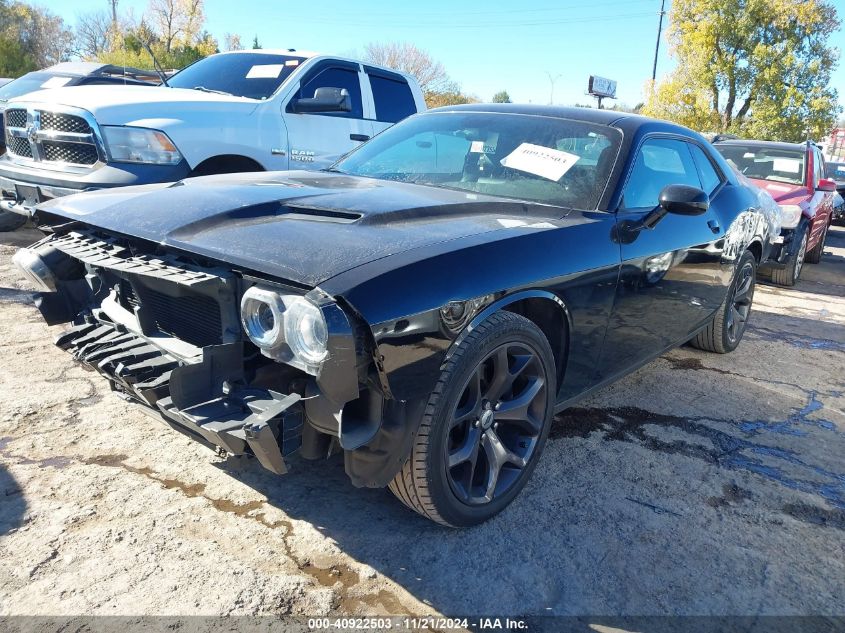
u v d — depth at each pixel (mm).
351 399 1879
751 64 28062
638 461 3139
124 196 2717
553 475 2938
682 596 2223
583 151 3184
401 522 2492
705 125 28969
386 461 2064
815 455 3373
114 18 50031
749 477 3076
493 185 3082
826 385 4477
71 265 2768
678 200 2895
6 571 2062
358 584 2152
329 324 1768
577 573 2289
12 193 5172
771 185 8398
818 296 7723
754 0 26828
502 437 2623
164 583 2074
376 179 3242
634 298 3059
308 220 2357
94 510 2400
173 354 2303
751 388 4289
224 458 2801
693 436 3471
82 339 2525
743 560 2443
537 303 2562
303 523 2436
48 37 55156
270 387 2070
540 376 2580
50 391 3303
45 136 4789
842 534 2670
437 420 2139
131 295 2547
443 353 2086
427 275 2023
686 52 29266
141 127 4758
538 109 3568
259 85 5957
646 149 3365
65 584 2033
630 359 3320
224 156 5320
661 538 2533
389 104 6930
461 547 2373
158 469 2695
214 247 2098
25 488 2494
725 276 4215
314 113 6016
